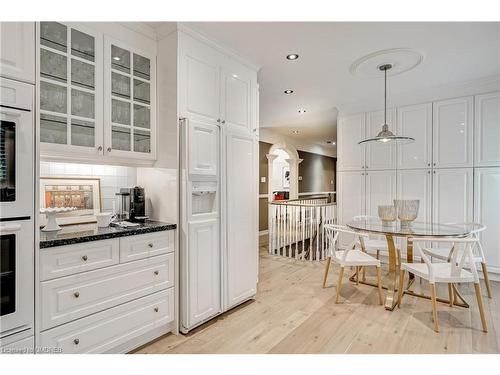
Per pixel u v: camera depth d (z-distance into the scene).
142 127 2.28
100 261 1.75
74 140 1.89
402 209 2.91
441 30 2.29
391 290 2.79
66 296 1.60
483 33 2.33
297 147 8.05
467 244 2.27
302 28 2.26
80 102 1.94
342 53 2.70
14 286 1.40
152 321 2.03
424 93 3.77
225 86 2.53
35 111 1.50
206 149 2.29
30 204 1.46
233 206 2.56
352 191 4.39
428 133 3.76
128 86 2.19
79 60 1.90
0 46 1.38
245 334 2.20
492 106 3.34
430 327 2.30
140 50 2.21
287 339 2.13
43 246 1.51
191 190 2.21
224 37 2.38
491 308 2.63
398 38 2.42
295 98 4.13
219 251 2.44
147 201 2.38
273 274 3.69
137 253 1.94
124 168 2.49
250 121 2.80
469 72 3.17
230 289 2.53
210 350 1.98
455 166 3.57
